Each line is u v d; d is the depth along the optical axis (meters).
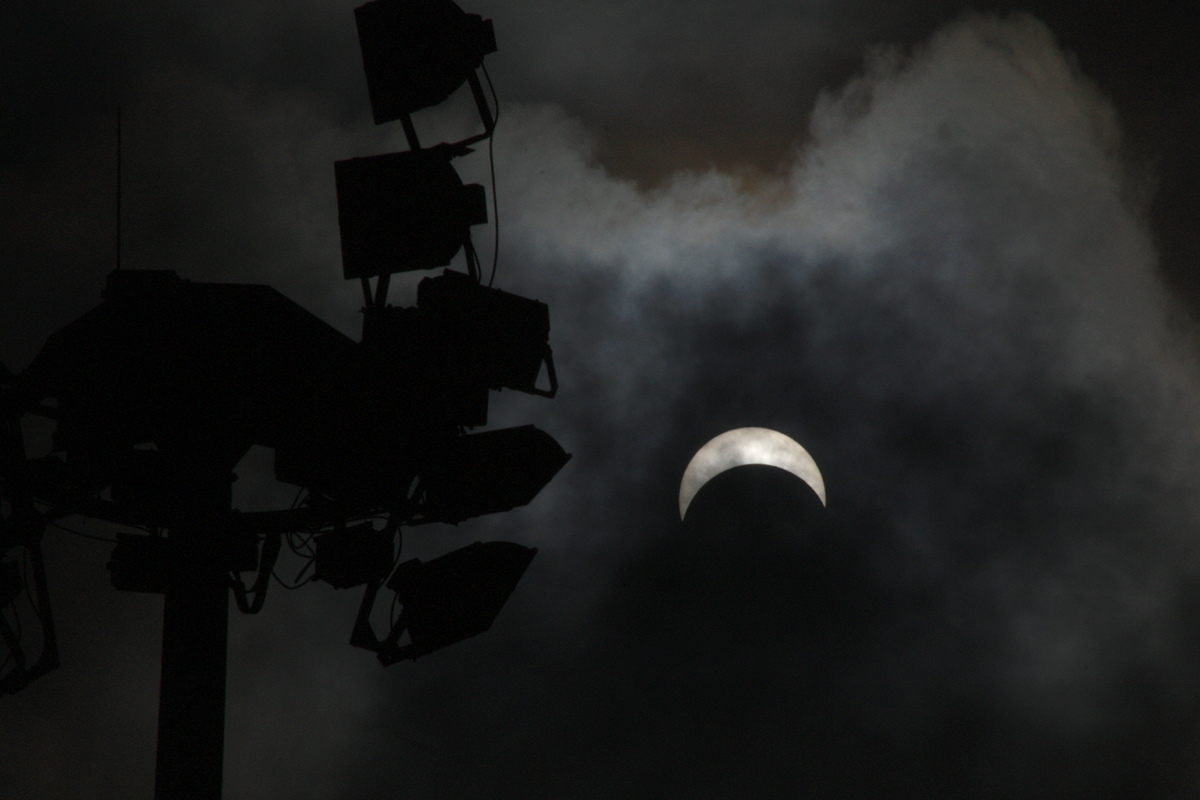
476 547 14.03
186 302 13.03
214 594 13.11
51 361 12.73
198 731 12.72
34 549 13.51
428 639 13.94
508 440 14.02
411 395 13.61
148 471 13.05
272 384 13.11
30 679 13.45
